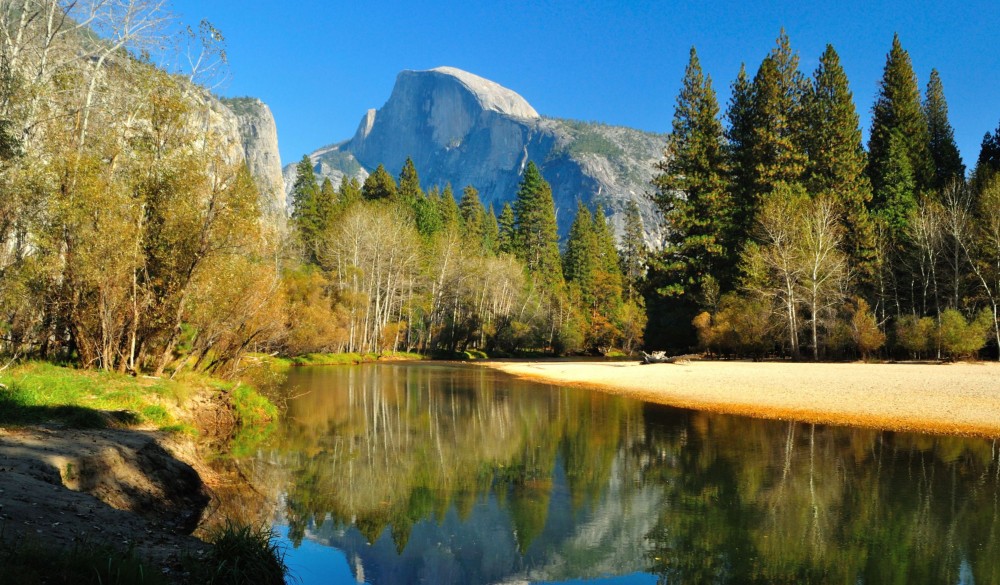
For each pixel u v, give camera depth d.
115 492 8.16
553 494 10.45
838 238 41.75
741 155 49.34
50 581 4.37
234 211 16.06
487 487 10.92
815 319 38.44
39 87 14.18
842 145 44.66
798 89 47.09
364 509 9.63
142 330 15.73
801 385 23.09
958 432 14.27
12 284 13.61
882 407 17.59
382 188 76.75
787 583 6.68
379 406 21.95
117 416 11.70
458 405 22.14
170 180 15.34
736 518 8.96
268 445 14.53
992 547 7.61
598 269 78.12
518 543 8.14
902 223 42.75
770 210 41.62
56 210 13.59
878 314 42.16
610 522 8.88
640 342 65.44
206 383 16.70
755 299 41.38
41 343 16.05
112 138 15.31
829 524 8.58
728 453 13.05
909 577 6.78
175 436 11.97
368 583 6.80
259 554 5.68
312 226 66.56
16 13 14.91
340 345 52.06
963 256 37.56
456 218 80.19
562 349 67.50
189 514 8.87
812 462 12.00
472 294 66.00
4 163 13.62
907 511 9.00
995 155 50.19
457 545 8.07
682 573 7.07
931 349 33.91
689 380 27.56
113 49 15.58
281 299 20.88
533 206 84.25
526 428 16.98
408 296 61.28
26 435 9.16
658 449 13.73
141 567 4.74
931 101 55.31
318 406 21.97
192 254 15.63
